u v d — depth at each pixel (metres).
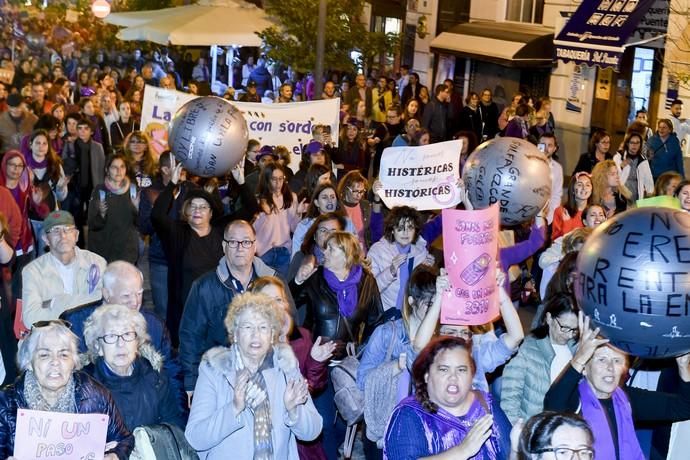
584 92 23.64
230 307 6.33
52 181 12.62
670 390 7.27
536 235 9.76
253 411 6.22
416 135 17.09
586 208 11.31
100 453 5.95
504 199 9.42
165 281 10.38
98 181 14.16
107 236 11.57
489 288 6.81
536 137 20.09
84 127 14.02
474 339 7.21
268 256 11.37
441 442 5.88
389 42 25.36
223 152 10.74
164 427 6.25
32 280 8.42
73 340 6.02
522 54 24.45
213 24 25.67
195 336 7.94
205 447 6.15
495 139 9.70
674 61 20.14
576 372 6.21
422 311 7.21
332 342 7.75
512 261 9.75
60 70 27.31
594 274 5.91
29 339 5.98
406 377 7.18
